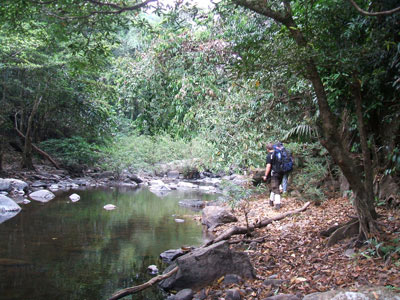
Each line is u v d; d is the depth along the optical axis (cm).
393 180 641
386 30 507
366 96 622
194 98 952
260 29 777
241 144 859
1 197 990
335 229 572
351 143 762
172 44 930
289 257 527
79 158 1894
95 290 467
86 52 606
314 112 821
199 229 820
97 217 936
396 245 450
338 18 507
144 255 619
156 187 1717
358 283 390
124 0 573
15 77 1639
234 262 482
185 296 429
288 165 858
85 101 1766
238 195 796
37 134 1998
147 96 1025
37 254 607
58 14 543
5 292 452
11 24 578
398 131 634
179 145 2170
